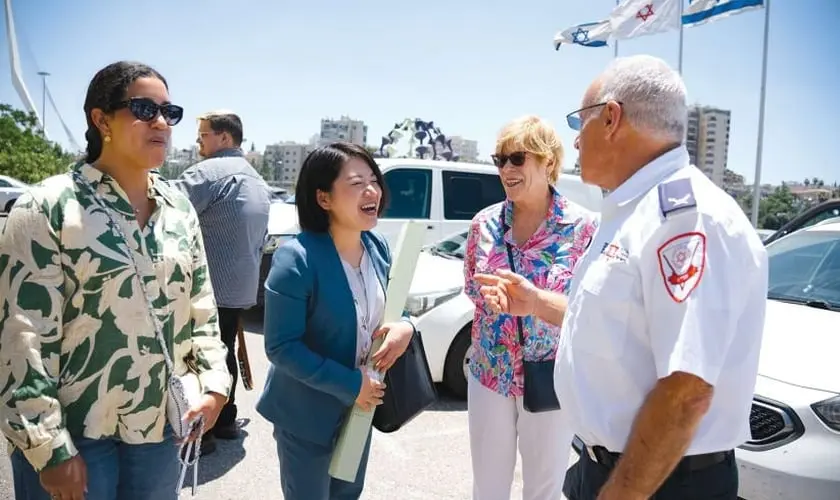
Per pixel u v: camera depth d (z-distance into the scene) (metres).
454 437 4.09
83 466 1.63
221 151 3.83
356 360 2.08
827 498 2.46
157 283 1.83
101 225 1.71
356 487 2.26
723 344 1.33
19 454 1.73
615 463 1.58
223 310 3.74
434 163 7.41
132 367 1.76
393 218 7.06
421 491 3.37
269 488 3.30
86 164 1.81
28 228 1.61
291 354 1.91
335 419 2.04
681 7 11.77
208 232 3.65
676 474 1.52
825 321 3.23
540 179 2.47
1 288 1.60
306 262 1.99
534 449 2.47
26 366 1.56
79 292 1.68
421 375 2.17
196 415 1.87
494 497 2.56
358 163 2.06
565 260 2.45
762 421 2.65
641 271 1.44
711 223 1.37
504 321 2.44
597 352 1.54
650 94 1.53
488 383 2.50
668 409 1.33
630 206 1.55
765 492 2.56
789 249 4.21
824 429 2.52
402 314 2.23
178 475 2.00
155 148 1.81
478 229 2.64
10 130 29.92
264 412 2.12
